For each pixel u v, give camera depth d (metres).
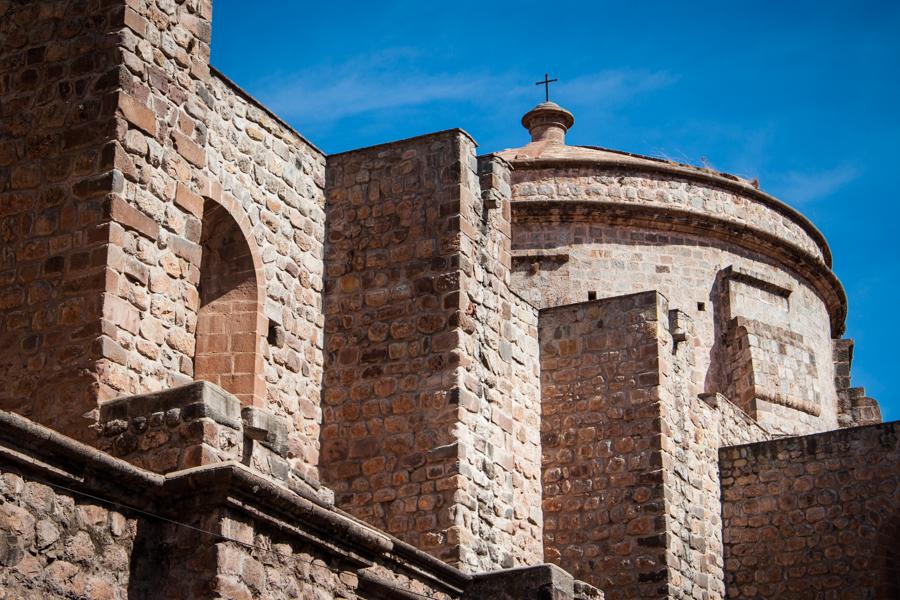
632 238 33.72
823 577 28.08
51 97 17.53
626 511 25.23
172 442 14.91
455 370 21.72
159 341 17.03
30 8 18.03
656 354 25.89
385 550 15.14
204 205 20.53
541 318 26.77
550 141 36.72
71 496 12.86
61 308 16.55
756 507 28.86
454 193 22.69
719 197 34.69
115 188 16.89
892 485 28.14
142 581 13.25
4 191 17.28
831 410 36.41
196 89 18.45
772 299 35.22
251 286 21.05
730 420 30.14
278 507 13.79
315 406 22.12
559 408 26.12
